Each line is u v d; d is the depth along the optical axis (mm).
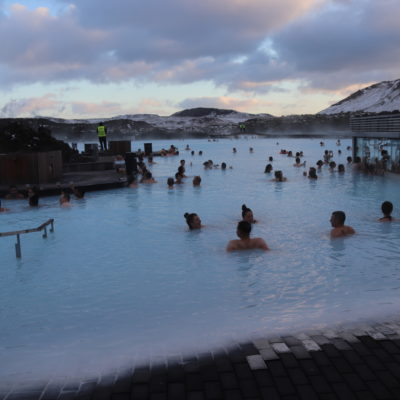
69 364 3512
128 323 4488
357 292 5172
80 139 128750
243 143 62094
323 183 16703
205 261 6906
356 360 3289
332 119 129125
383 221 9531
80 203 13227
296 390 2951
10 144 22562
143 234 9031
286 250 7406
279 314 4500
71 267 6828
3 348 3930
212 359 3430
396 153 17469
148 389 3033
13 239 8867
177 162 29844
